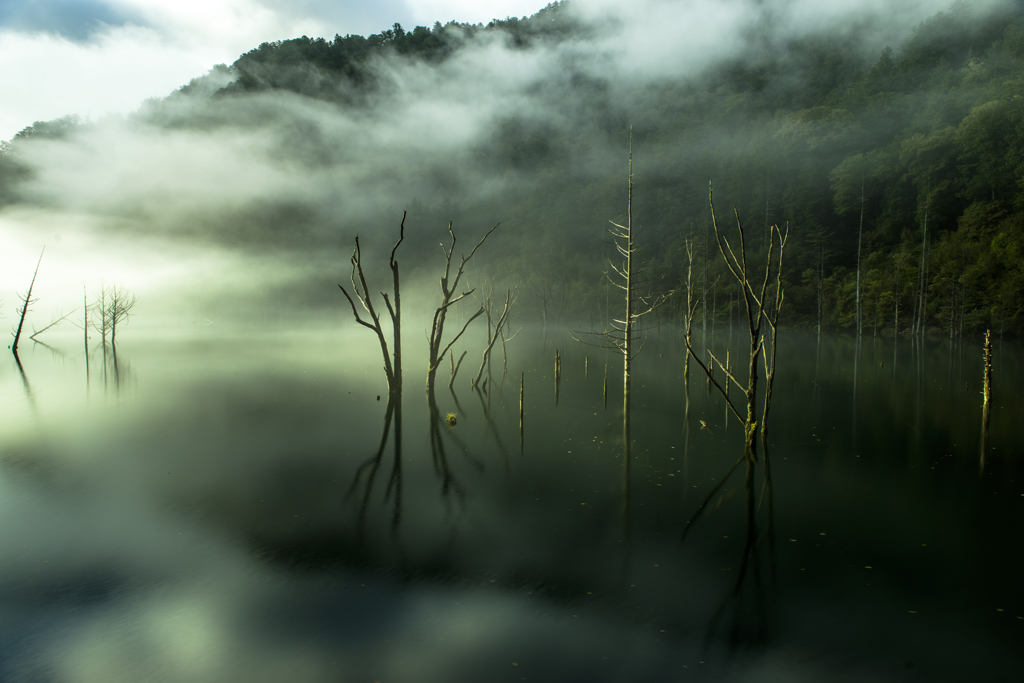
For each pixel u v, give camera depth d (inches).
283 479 703.7
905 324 3107.8
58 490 663.1
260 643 372.8
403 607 415.2
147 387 1414.9
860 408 1101.7
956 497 623.2
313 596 431.2
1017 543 511.8
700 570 467.2
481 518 577.9
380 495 647.1
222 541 523.8
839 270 3690.9
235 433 938.7
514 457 791.7
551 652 362.0
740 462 759.1
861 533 536.4
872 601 420.2
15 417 1071.0
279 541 525.0
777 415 1041.5
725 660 353.1
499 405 1151.0
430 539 528.7
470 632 383.9
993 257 2851.9
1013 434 891.4
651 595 431.2
